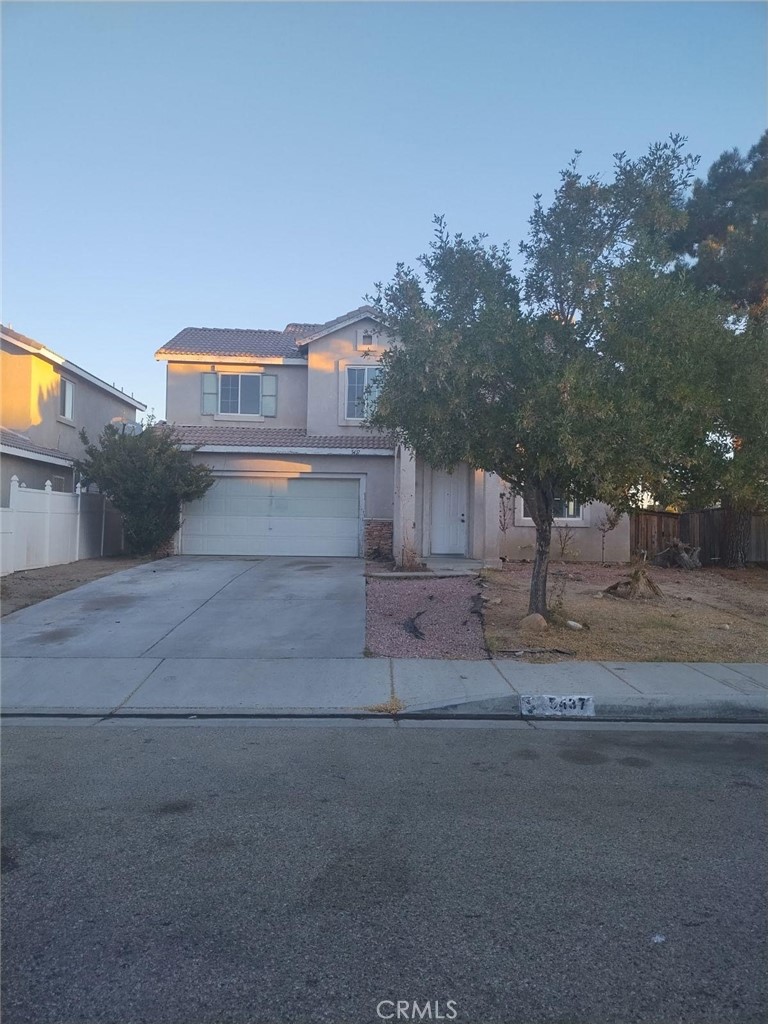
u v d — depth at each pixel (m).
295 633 12.72
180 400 24.92
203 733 8.54
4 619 13.45
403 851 5.45
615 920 4.52
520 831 5.81
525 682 10.22
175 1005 3.76
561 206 11.37
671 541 21.44
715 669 11.00
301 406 25.05
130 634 12.61
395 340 11.98
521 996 3.83
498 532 20.06
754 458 11.32
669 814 6.17
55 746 8.02
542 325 11.07
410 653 11.70
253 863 5.25
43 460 21.42
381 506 22.89
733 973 4.02
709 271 18.91
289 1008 3.74
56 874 5.07
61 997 3.81
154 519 21.39
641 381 10.46
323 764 7.43
